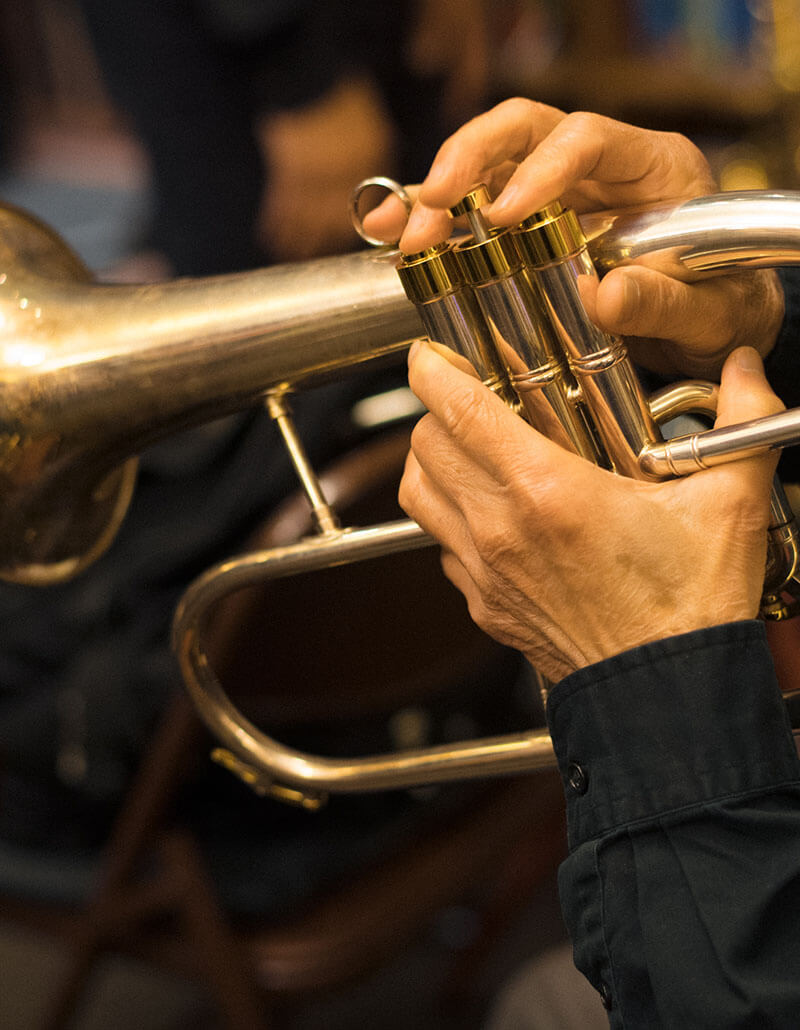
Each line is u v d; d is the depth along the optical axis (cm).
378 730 153
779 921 65
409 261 74
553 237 72
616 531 71
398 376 143
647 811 69
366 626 131
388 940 138
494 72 251
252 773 104
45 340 93
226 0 208
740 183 250
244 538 145
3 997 201
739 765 68
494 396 73
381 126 219
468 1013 191
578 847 71
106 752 144
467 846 147
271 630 125
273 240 236
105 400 92
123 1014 195
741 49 314
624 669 70
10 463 96
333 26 209
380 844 147
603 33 298
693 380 80
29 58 680
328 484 121
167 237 249
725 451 72
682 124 253
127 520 146
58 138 693
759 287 82
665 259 76
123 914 139
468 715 162
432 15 220
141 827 136
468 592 83
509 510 73
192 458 143
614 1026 70
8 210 99
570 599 73
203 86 229
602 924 69
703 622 71
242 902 140
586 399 75
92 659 144
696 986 65
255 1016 135
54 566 106
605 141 77
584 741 71
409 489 80
